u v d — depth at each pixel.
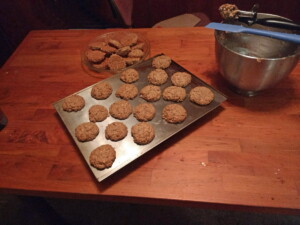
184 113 0.72
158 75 0.84
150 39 1.06
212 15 1.89
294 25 0.68
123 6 1.31
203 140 0.69
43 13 1.93
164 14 1.97
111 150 0.65
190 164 0.64
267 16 0.76
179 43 1.02
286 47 0.72
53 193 0.63
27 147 0.72
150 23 2.05
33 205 0.82
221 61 0.71
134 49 1.00
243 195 0.57
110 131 0.69
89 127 0.70
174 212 1.19
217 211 1.18
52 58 1.04
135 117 0.74
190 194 0.59
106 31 1.14
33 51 1.08
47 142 0.73
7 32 1.91
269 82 0.69
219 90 0.82
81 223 1.19
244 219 1.15
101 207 1.23
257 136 0.68
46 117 0.80
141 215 1.19
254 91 0.76
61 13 1.95
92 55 0.97
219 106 0.77
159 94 0.79
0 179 0.65
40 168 0.67
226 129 0.71
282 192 0.57
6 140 0.75
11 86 0.93
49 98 0.87
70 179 0.64
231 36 0.78
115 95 0.81
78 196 0.63
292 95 0.78
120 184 0.62
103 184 0.62
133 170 0.64
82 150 0.67
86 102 0.79
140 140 0.66
